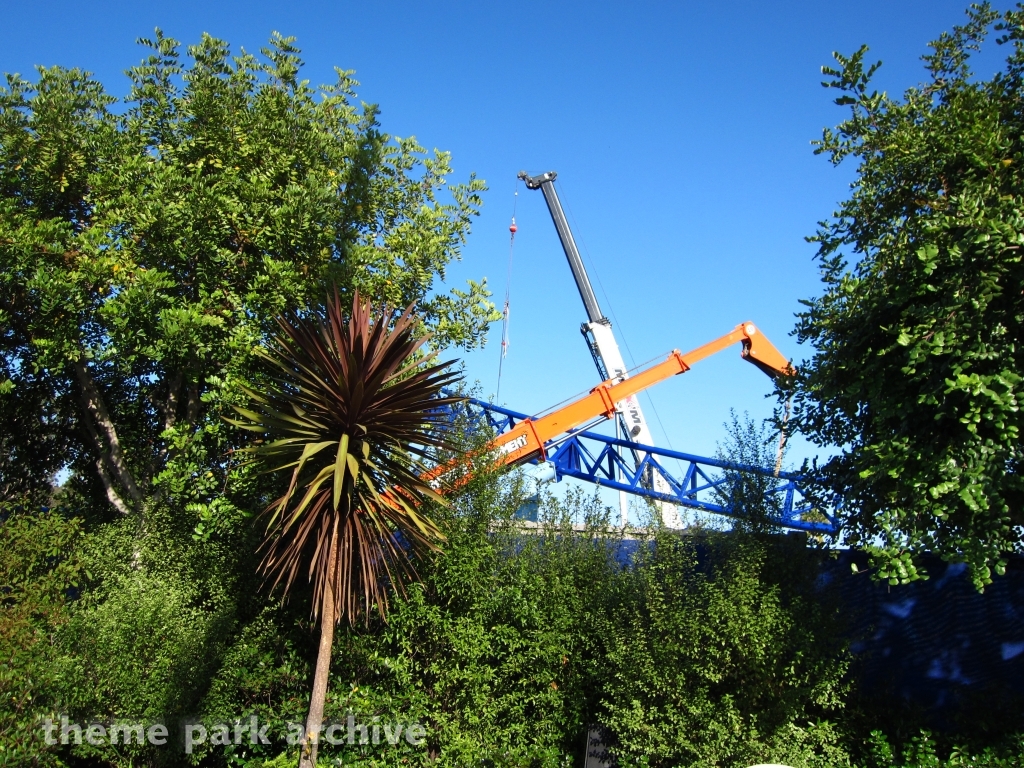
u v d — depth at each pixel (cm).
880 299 684
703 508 927
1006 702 803
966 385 591
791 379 796
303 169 1164
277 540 808
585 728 880
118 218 1027
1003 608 832
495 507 923
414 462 800
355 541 775
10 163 1133
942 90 780
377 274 1112
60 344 1003
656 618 785
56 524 941
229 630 878
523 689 884
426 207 1200
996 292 605
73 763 853
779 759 731
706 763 732
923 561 872
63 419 1280
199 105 1120
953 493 614
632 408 2139
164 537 954
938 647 851
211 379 969
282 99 1172
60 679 780
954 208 656
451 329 1162
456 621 877
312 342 753
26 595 859
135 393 1289
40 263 998
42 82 1155
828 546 870
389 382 805
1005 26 719
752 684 762
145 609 826
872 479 702
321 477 725
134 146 1118
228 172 1089
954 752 760
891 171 728
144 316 971
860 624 874
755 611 759
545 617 889
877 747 781
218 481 993
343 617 893
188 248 1022
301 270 1081
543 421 1925
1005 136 693
